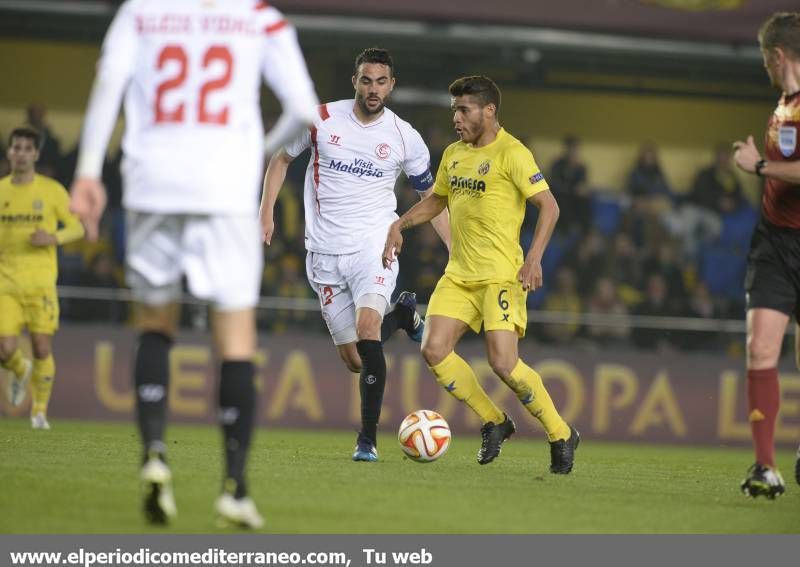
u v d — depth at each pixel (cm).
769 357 2142
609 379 5525
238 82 1605
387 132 2959
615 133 7256
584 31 6397
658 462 3556
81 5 6244
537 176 2533
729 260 6844
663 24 6391
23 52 6719
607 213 6781
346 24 6197
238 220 1593
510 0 6275
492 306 2559
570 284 6481
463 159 2598
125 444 3030
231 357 1593
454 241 2636
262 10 1625
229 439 1570
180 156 1580
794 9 6494
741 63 6594
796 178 2041
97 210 1574
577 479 2531
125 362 5147
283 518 1694
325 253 2988
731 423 5631
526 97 7144
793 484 2681
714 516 1966
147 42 1609
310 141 2958
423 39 6306
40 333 3828
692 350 5612
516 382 2567
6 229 3769
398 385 5312
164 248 1617
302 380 5269
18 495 1800
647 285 6588
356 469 2484
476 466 2734
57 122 6781
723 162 7006
